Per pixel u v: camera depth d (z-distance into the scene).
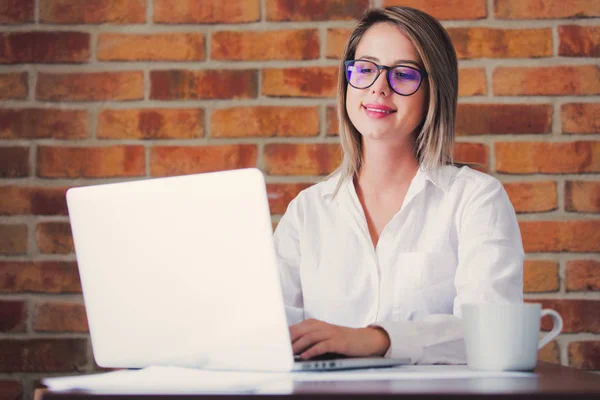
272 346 0.92
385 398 0.68
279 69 2.07
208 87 2.07
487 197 1.45
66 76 2.08
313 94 2.06
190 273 0.96
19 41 2.09
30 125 2.07
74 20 2.10
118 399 0.71
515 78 2.06
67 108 2.08
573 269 2.01
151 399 0.70
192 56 2.08
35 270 2.04
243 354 0.94
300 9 2.08
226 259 0.93
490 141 2.05
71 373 2.02
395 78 1.51
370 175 1.58
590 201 2.03
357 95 1.53
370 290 1.52
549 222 2.02
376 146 1.55
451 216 1.49
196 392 0.71
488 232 1.39
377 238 1.57
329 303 1.54
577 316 2.00
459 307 1.31
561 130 2.05
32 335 2.03
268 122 2.06
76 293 2.04
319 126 2.06
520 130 2.05
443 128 1.55
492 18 2.07
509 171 2.04
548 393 0.68
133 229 0.99
